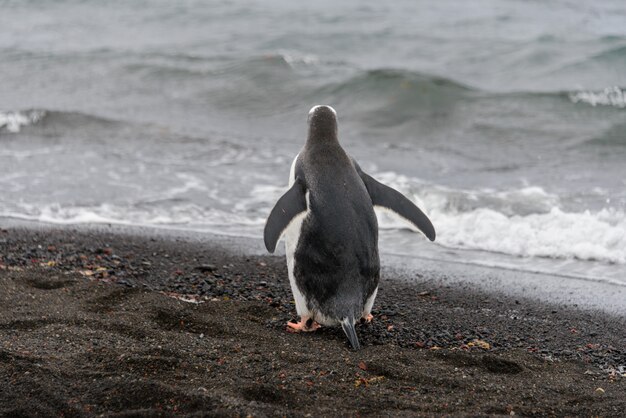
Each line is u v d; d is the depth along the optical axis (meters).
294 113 22.02
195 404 5.87
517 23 36.47
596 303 9.57
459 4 43.22
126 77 25.16
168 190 14.52
